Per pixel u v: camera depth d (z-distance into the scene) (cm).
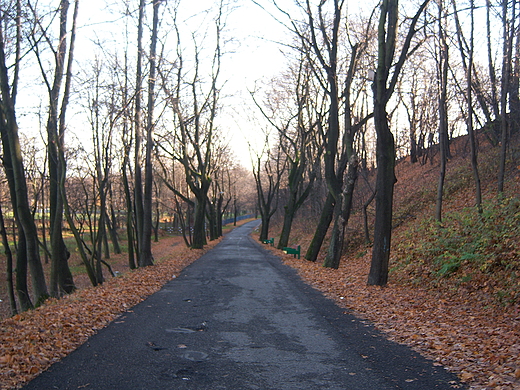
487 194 1922
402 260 1642
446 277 1208
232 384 495
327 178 1920
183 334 734
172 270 1786
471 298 991
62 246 1483
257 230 7938
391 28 1217
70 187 2641
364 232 2700
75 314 818
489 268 1095
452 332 714
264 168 4784
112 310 915
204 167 3266
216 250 3284
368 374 530
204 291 1234
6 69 1201
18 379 498
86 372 532
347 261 2350
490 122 2428
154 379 509
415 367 555
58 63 1324
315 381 505
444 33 1784
